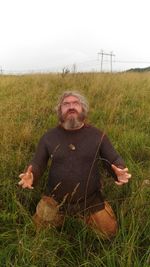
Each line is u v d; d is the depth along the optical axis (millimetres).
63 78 4918
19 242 1331
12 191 1757
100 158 1597
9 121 2748
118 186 1776
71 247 1414
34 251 1297
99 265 1293
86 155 1570
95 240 1480
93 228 1495
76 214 1544
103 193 1749
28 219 1517
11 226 1538
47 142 1622
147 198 1614
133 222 1404
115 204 1684
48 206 1555
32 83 4820
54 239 1409
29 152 2242
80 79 4805
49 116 2992
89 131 1615
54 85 4512
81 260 1367
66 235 1483
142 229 1469
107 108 3158
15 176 1911
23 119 2932
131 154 2230
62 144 1589
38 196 1775
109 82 4473
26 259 1309
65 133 1617
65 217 1535
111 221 1524
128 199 1618
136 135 2504
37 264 1300
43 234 1407
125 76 5258
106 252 1307
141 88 4281
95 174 1588
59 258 1334
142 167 2025
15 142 2354
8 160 2025
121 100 3498
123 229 1413
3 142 2262
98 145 1589
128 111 3166
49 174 1620
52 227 1497
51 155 1593
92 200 1562
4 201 1730
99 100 3545
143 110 3223
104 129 2514
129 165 1950
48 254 1327
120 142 2354
